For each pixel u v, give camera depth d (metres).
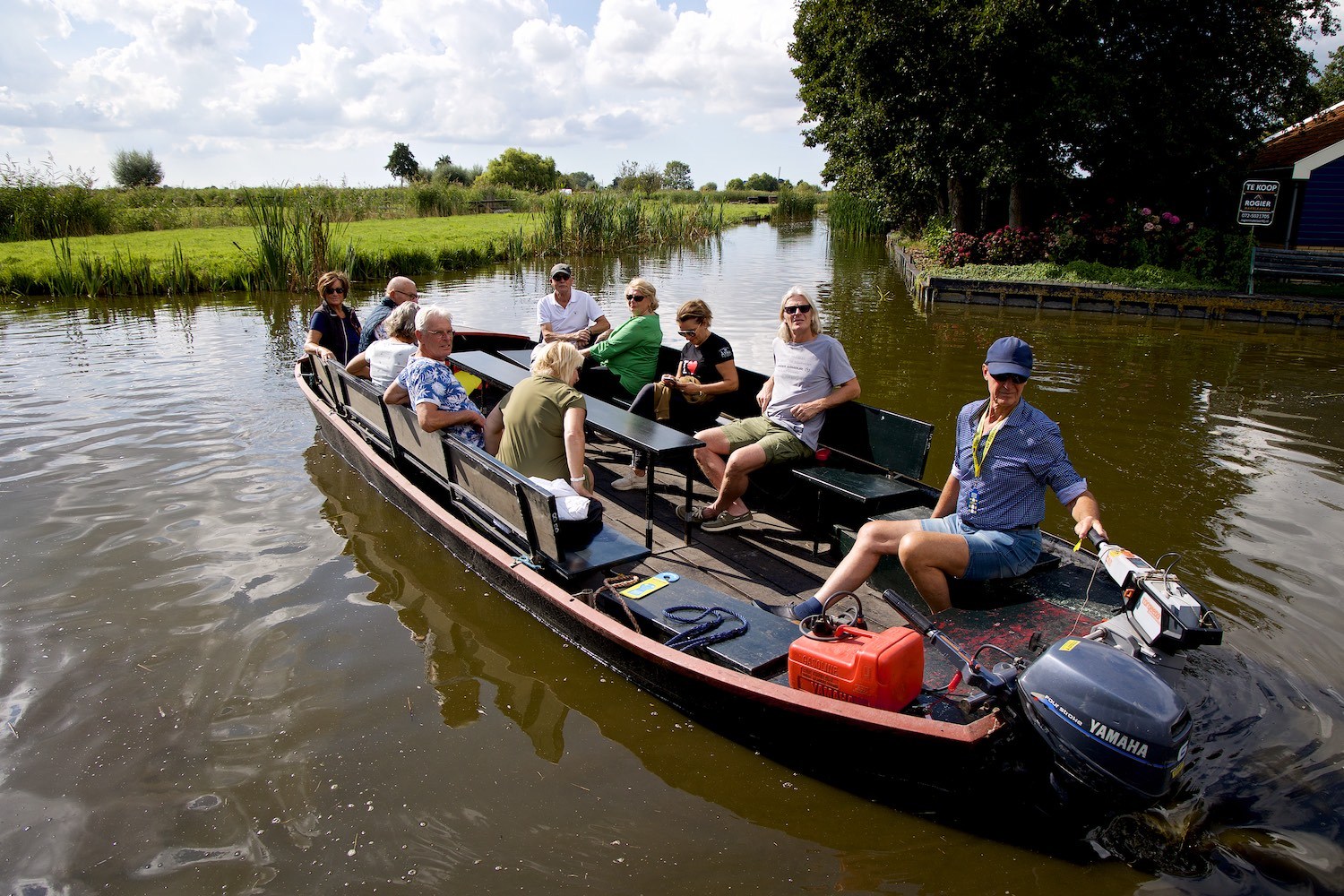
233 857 2.78
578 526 4.16
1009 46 16.33
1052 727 2.68
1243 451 6.83
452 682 3.78
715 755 3.32
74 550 5.00
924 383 9.12
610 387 6.82
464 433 4.83
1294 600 4.34
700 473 6.16
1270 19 17.95
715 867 2.75
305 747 3.33
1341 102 23.08
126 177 55.41
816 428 4.89
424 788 3.12
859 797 3.09
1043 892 2.65
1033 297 15.85
